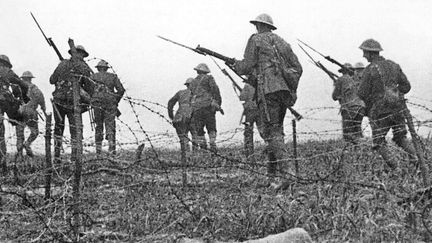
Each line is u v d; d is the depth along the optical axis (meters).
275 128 10.35
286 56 10.52
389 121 10.85
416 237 6.77
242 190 8.48
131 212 7.98
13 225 7.73
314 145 13.05
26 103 13.80
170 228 7.53
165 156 12.40
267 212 7.45
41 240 7.05
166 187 9.41
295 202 7.68
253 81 10.65
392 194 7.57
